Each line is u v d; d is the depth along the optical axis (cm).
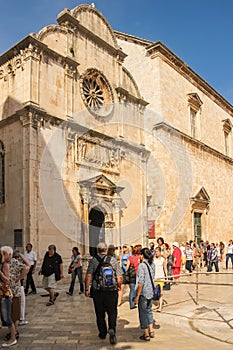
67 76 2027
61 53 2020
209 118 3531
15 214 1742
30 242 1662
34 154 1750
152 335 838
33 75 1820
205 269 2516
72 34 2105
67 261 1838
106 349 755
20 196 1731
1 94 1953
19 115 1794
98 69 2286
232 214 3756
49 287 1247
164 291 1565
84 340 823
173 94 2927
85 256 1922
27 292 1473
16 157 1788
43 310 1159
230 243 2545
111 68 2423
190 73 3180
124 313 1110
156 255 1170
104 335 834
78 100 2095
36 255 1598
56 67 1972
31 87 1800
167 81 2867
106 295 818
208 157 3366
